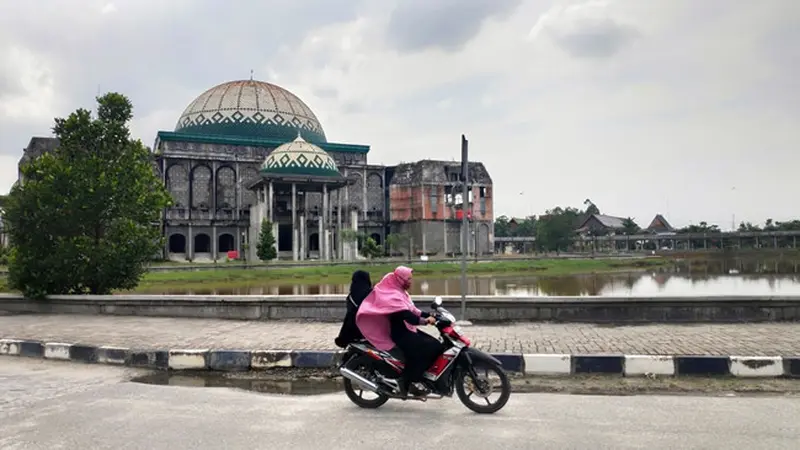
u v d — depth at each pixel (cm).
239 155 8056
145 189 2175
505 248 13800
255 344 1202
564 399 820
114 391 889
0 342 1271
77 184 2002
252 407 785
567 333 1312
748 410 747
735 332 1311
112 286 2077
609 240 12156
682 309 1492
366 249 7212
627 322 1493
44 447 618
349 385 796
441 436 642
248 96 8619
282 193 7794
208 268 5412
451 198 8862
